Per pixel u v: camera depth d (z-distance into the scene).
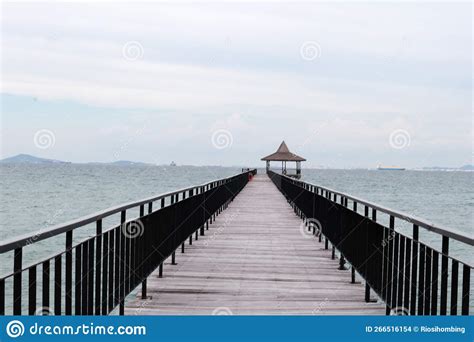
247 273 7.57
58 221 31.94
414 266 4.39
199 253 9.22
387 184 119.06
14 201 46.78
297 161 56.88
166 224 6.95
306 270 7.88
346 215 7.33
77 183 93.75
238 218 15.12
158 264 6.44
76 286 3.83
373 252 5.75
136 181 106.00
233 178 20.41
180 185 86.38
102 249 4.41
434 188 102.81
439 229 3.67
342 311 5.73
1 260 13.65
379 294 5.46
